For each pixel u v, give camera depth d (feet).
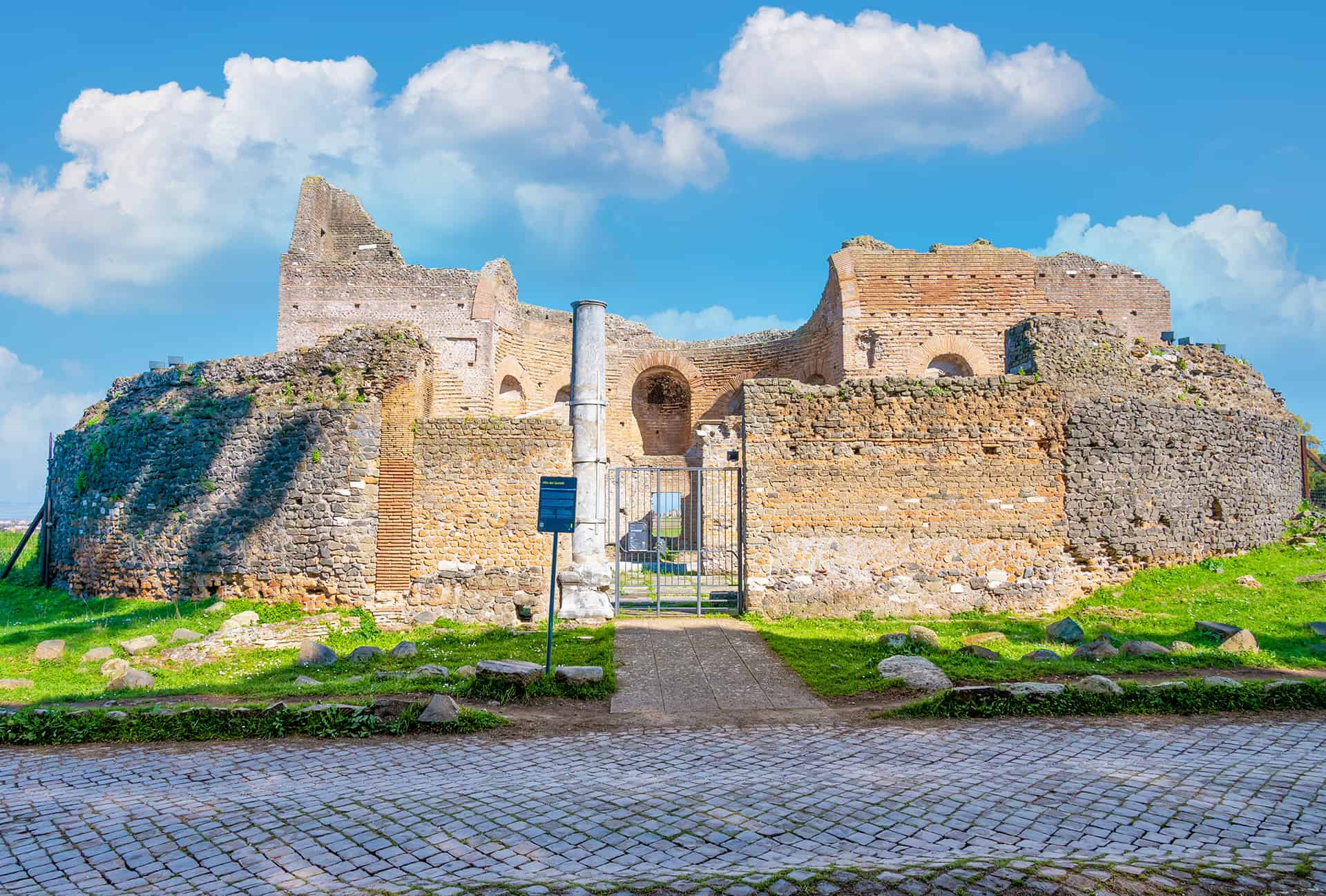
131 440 67.87
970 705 32.86
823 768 25.89
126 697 36.29
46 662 46.55
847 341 90.07
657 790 23.57
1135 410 59.11
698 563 56.44
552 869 17.99
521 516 56.59
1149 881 16.69
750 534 55.62
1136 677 36.63
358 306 99.81
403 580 56.80
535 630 52.54
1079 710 32.81
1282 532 70.95
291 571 58.18
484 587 56.18
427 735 30.78
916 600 55.06
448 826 20.74
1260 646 43.14
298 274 100.17
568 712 34.45
